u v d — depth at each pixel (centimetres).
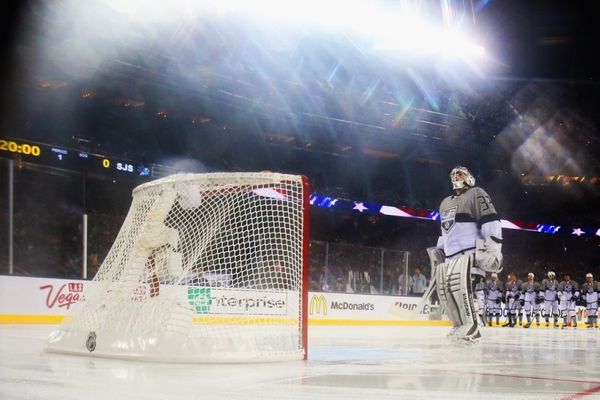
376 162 2831
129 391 319
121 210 1988
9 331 926
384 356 584
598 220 3073
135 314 506
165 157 2261
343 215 2633
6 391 316
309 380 378
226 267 596
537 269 2989
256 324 597
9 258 1505
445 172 2994
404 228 2808
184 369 420
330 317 1659
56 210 1794
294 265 582
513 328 1939
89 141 2127
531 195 3133
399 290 1867
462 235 781
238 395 313
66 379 360
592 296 2145
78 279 1291
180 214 566
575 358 614
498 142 3111
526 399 318
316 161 2677
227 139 2428
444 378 398
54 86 2069
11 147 1727
